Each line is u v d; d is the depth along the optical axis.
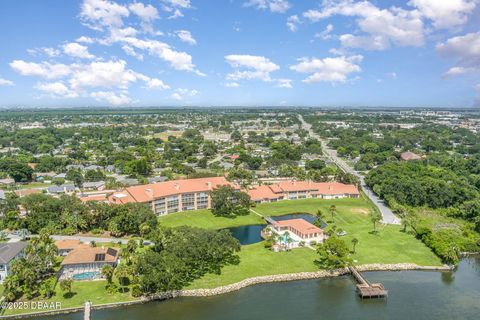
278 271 119.44
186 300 103.12
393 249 137.75
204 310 98.56
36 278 107.06
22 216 159.12
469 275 121.88
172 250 113.12
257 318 95.25
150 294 102.62
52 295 101.50
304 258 129.00
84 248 119.00
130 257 112.94
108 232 149.62
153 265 104.31
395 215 181.88
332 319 95.50
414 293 109.62
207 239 118.25
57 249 120.12
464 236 151.50
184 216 175.62
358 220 173.88
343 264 120.31
